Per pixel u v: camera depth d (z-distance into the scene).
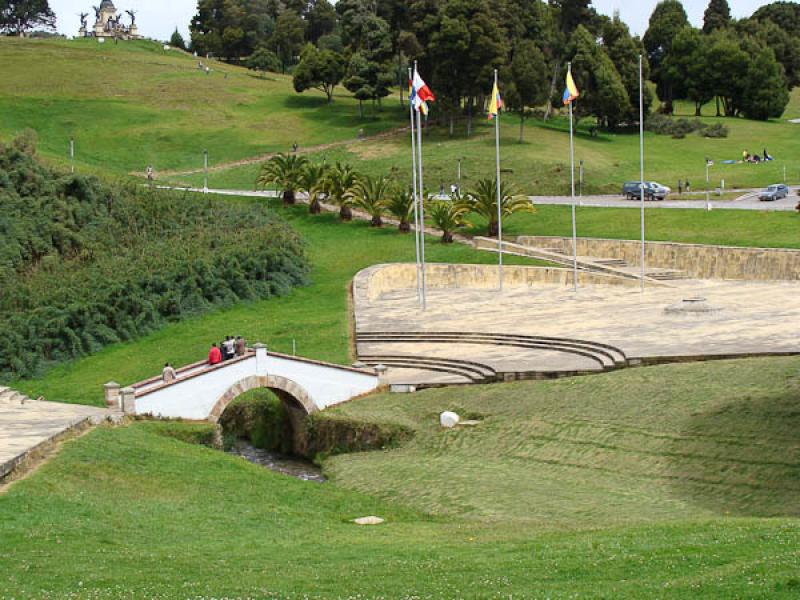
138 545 32.94
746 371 52.69
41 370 71.31
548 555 29.92
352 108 160.38
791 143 141.12
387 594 26.47
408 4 141.00
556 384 56.44
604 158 130.88
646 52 165.00
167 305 80.44
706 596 23.83
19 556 29.84
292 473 53.22
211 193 117.75
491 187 99.81
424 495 45.09
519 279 89.31
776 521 32.06
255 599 26.31
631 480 44.41
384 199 104.88
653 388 52.69
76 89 163.50
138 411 54.16
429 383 60.25
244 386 56.53
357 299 82.94
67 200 92.19
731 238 91.19
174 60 194.75
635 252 92.12
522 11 152.12
